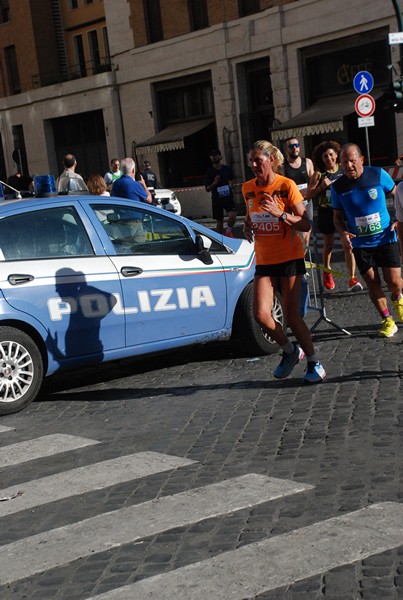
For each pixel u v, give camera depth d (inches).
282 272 321.4
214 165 881.5
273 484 227.0
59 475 255.1
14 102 1937.7
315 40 1328.7
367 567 174.7
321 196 529.0
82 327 346.3
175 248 376.5
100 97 1724.9
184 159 1606.8
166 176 1643.7
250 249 401.4
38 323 336.8
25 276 335.3
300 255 322.3
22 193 402.9
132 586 176.9
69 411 334.3
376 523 194.4
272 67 1392.7
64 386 378.9
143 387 360.2
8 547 205.6
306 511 207.9
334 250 755.4
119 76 1684.3
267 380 346.3
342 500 212.4
